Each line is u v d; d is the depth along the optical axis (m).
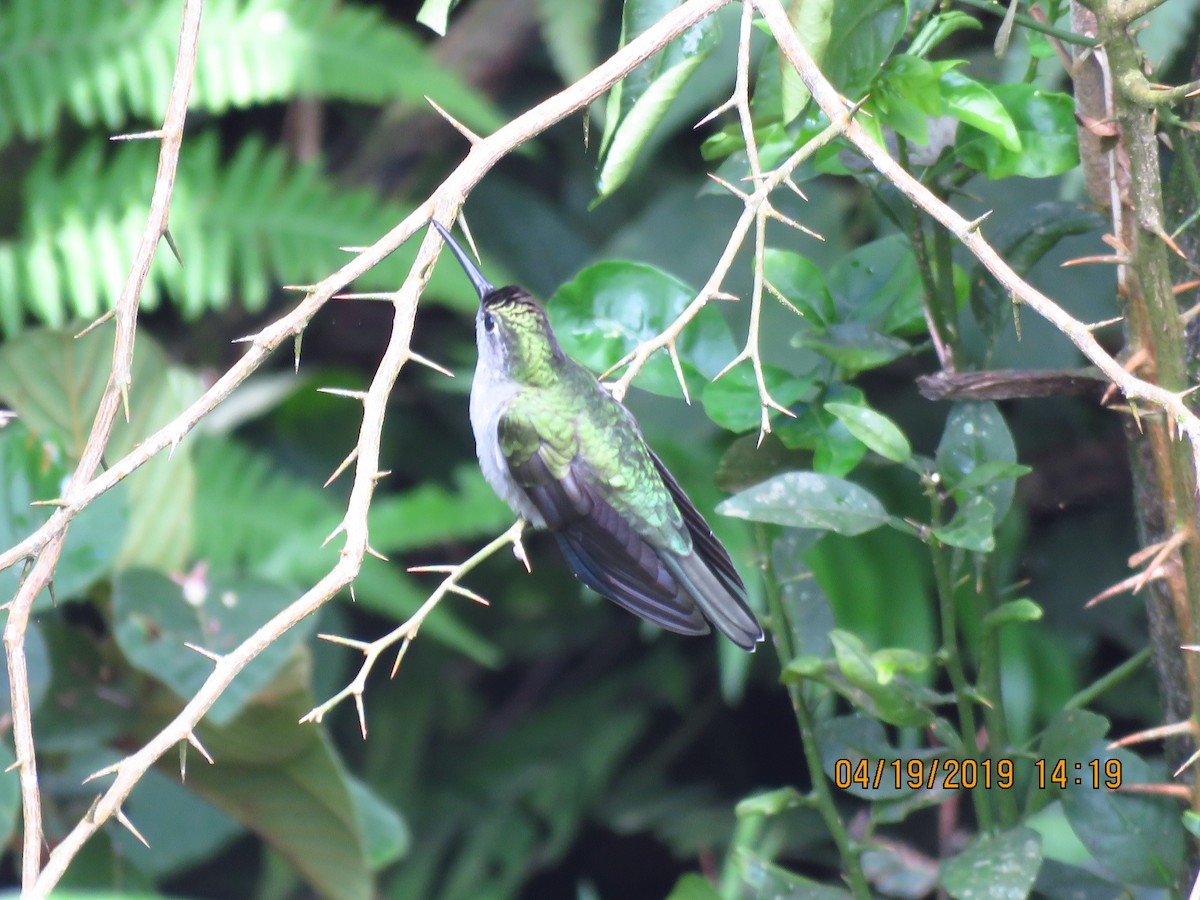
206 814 2.41
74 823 2.33
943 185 2.26
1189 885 2.25
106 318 2.21
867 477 2.45
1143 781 2.25
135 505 2.33
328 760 2.30
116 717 2.31
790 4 2.23
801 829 2.52
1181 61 2.42
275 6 2.47
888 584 2.43
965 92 2.25
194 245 2.46
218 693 2.19
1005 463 2.25
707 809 2.54
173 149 2.21
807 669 2.25
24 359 2.31
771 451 2.28
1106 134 2.23
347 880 2.32
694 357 2.28
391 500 2.50
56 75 2.46
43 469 2.30
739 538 2.42
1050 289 2.41
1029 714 2.43
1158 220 2.22
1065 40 2.23
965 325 2.40
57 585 2.29
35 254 2.45
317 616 2.52
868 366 2.26
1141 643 2.46
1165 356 2.23
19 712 2.20
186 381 2.35
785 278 2.27
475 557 2.21
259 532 2.48
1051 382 2.25
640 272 2.28
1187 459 2.22
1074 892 2.27
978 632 2.26
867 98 2.23
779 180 2.21
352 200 2.48
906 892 2.30
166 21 2.47
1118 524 2.47
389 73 2.48
